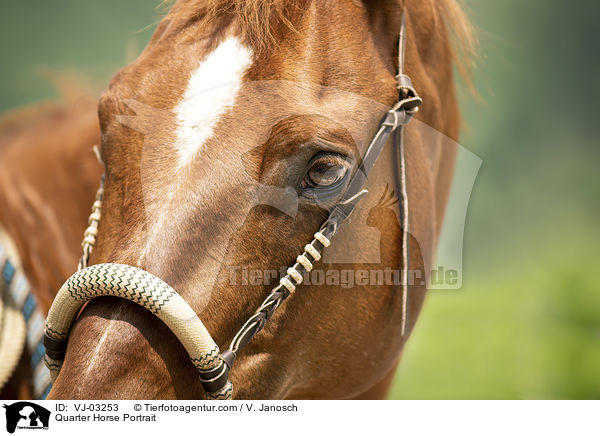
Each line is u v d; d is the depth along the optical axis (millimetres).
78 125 4023
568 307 10148
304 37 2273
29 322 3029
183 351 2029
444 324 10453
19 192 3756
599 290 10242
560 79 21422
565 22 21562
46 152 3939
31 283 3535
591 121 21422
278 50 2217
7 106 20438
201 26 2309
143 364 1954
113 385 1914
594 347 8578
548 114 20859
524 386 7832
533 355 8516
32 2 21453
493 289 13430
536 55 21297
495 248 17219
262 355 2320
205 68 2191
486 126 17641
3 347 2914
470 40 3193
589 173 19797
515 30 21250
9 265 3152
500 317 10648
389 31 2490
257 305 2170
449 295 12758
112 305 1974
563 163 20125
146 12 20828
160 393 1990
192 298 2014
